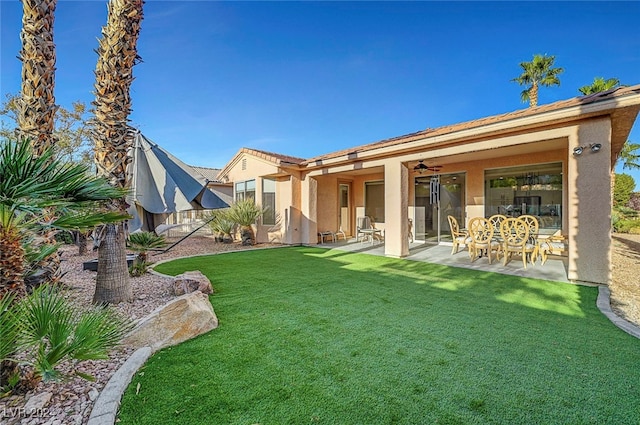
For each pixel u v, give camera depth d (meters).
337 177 15.78
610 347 3.60
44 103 4.85
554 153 9.92
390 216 10.20
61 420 2.30
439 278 7.09
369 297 5.64
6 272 2.40
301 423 2.35
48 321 2.35
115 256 5.03
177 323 3.81
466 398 2.66
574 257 6.52
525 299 5.45
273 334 4.01
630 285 6.65
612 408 2.52
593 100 5.95
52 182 2.41
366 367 3.18
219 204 8.93
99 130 4.98
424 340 3.82
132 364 3.13
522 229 8.84
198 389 2.78
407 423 2.36
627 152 21.58
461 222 12.23
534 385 2.85
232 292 5.99
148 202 6.80
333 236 14.86
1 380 2.44
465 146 8.30
